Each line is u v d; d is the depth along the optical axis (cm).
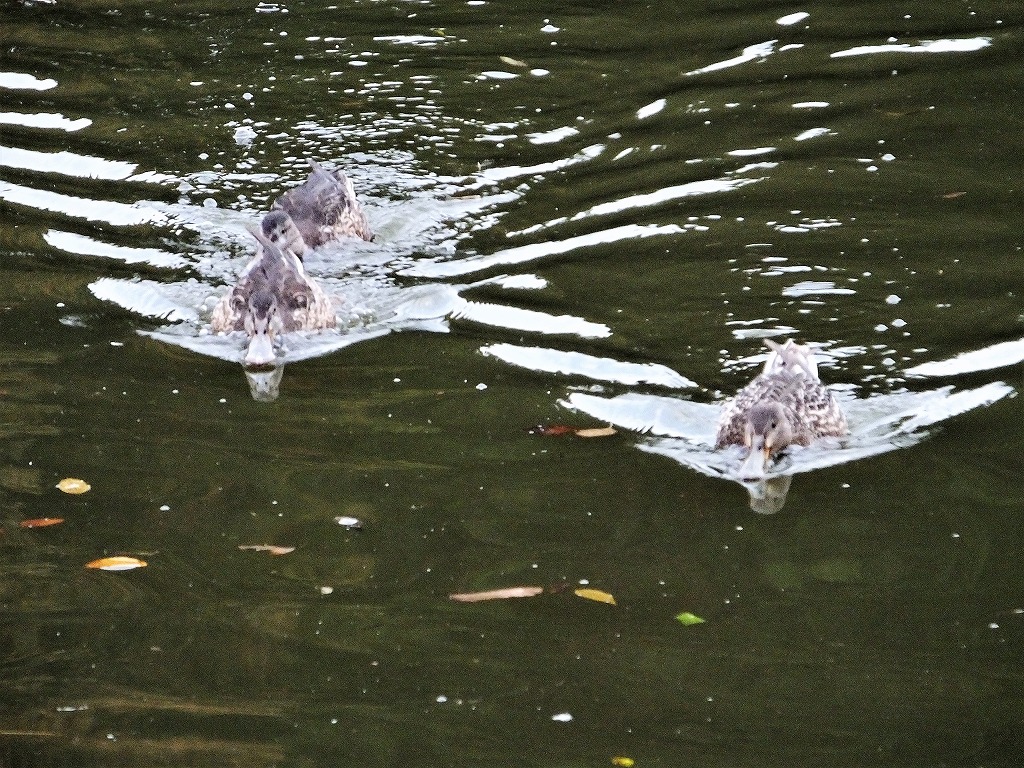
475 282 1552
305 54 2159
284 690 909
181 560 1050
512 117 1947
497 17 2300
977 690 898
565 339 1427
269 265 1462
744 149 1834
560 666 931
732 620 980
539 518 1109
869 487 1166
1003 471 1179
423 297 1523
